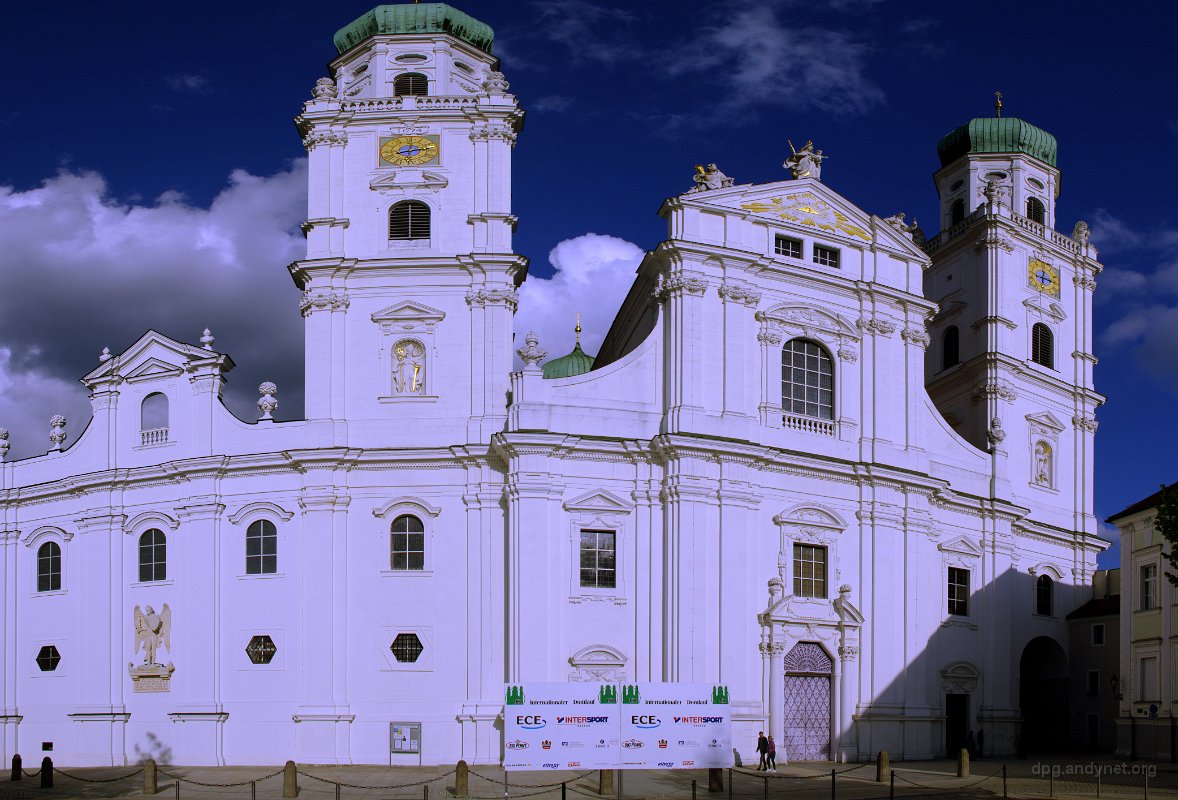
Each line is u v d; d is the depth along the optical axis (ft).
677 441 177.99
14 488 208.85
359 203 195.31
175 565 192.24
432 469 185.88
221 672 185.26
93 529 198.59
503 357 189.98
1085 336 243.81
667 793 139.54
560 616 175.22
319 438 187.32
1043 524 225.15
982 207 232.73
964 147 245.86
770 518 185.37
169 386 198.80
